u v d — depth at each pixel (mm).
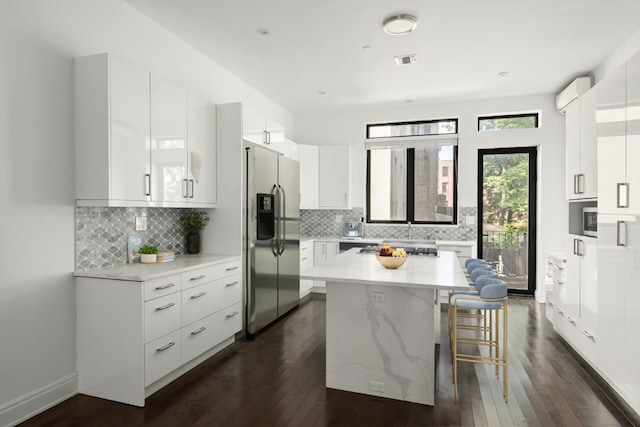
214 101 4066
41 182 2350
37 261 2340
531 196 5391
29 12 2277
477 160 5469
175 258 3363
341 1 2865
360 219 5973
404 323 2516
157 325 2559
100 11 2729
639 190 2221
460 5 2906
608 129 2658
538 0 2832
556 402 2490
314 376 2869
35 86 2311
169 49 3393
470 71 4293
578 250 3240
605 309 2684
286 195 4473
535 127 5305
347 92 5094
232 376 2865
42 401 2363
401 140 5766
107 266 2838
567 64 4070
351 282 2432
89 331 2557
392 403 2482
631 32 3336
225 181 3631
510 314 4562
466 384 2750
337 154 5832
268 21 3193
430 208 5801
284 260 4430
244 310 3703
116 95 2496
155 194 2832
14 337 2221
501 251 5543
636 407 2262
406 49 3715
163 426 2217
